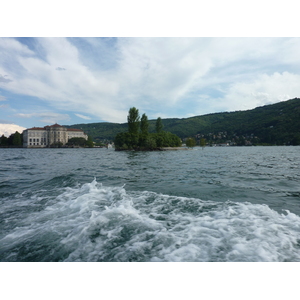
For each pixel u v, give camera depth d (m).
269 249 3.63
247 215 5.33
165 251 3.68
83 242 4.04
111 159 31.59
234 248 3.70
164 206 6.29
